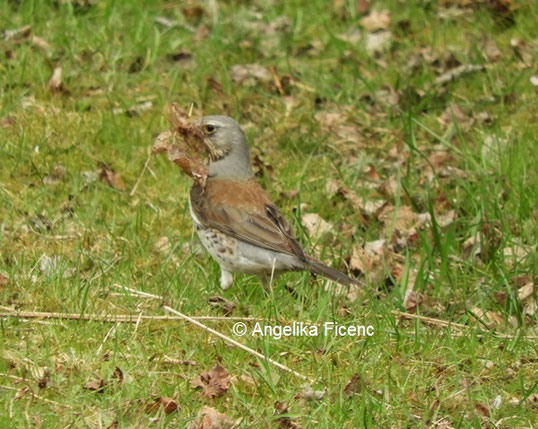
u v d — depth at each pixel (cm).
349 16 2025
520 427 1008
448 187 1514
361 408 998
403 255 1359
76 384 1014
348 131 1642
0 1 1877
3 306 1148
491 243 1341
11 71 1680
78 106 1628
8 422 938
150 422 966
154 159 1500
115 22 1873
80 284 1192
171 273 1257
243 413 996
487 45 1930
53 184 1445
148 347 1096
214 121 1256
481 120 1692
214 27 1903
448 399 1041
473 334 1152
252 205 1217
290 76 1778
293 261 1177
